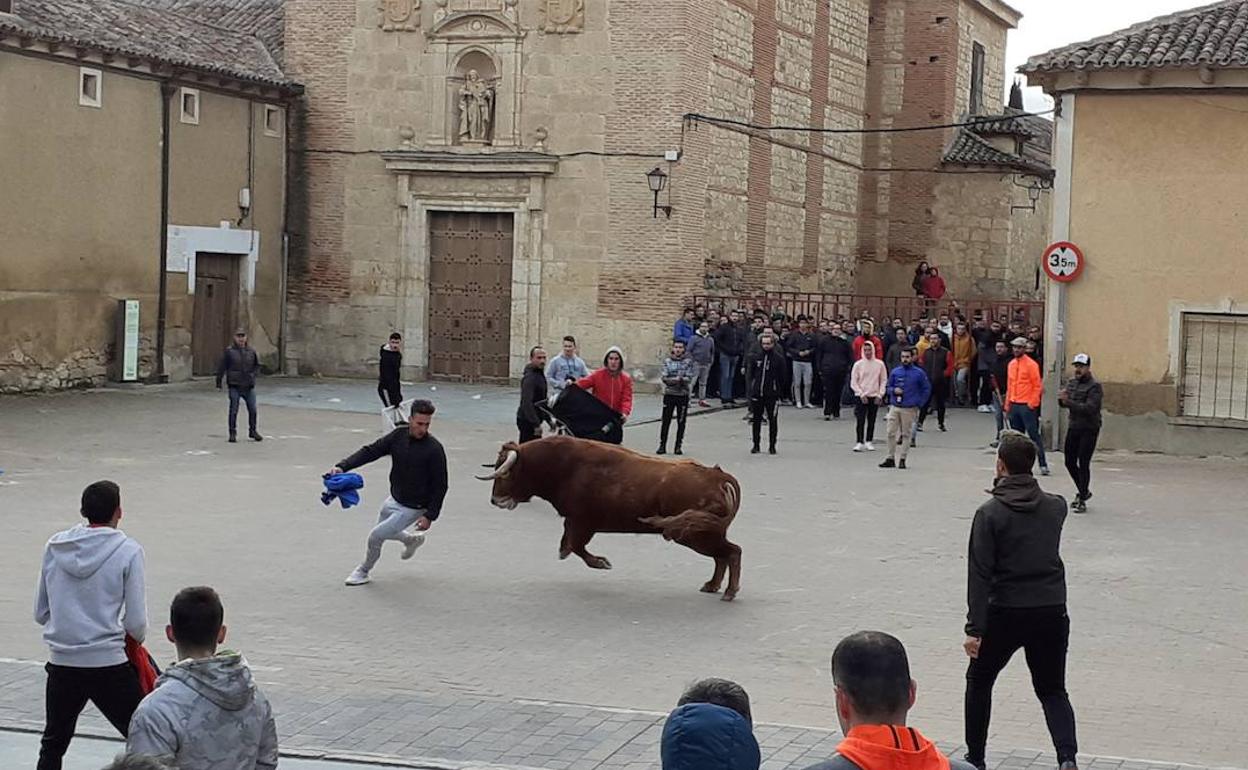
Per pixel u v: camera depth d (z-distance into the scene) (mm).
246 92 33938
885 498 19875
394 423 14805
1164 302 24141
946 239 43969
